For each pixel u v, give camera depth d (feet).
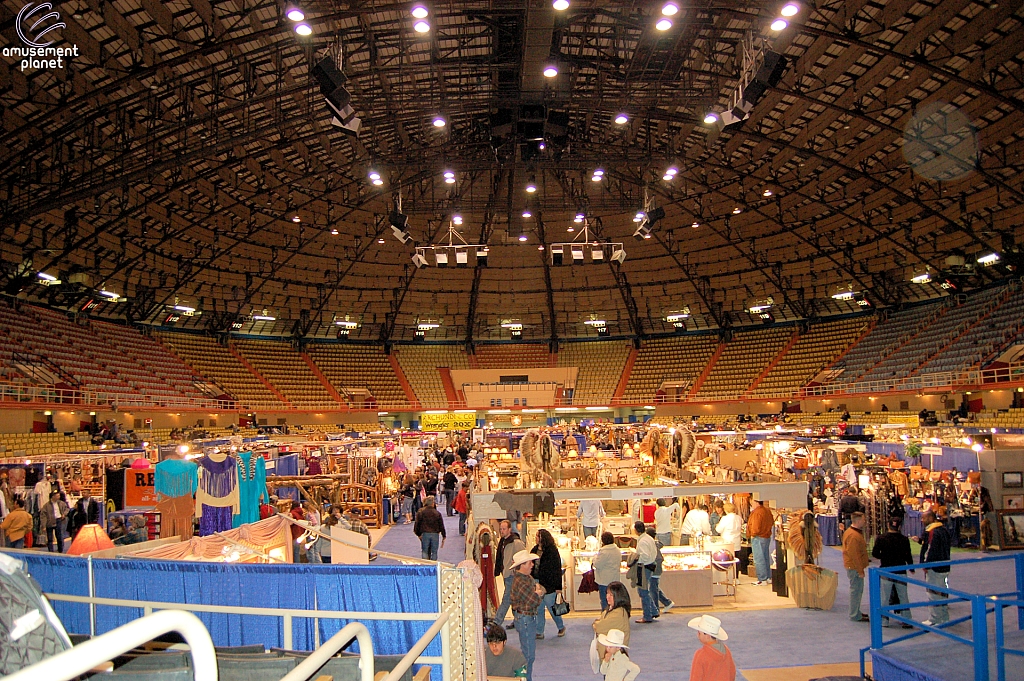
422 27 66.74
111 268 128.98
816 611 38.91
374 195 120.98
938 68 78.02
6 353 105.70
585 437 105.70
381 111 100.22
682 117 94.38
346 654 15.90
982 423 108.17
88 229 114.52
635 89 88.63
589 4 78.18
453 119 117.39
